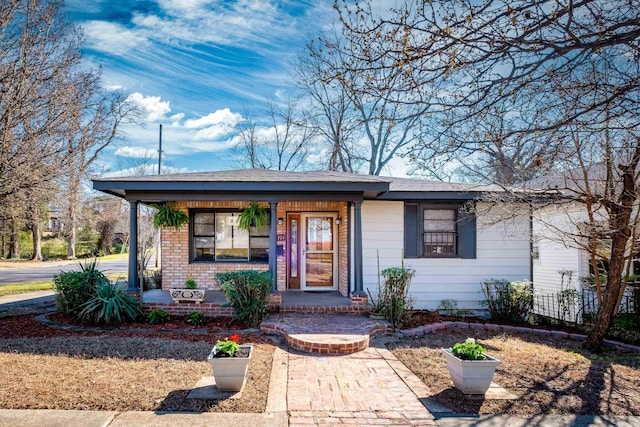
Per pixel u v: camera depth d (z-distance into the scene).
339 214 11.10
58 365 5.18
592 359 6.09
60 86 12.12
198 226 10.83
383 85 3.65
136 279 8.80
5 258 33.06
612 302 6.60
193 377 4.83
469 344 4.71
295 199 8.95
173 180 8.55
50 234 37.53
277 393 4.46
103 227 35.12
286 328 7.08
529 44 3.20
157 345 6.22
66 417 3.73
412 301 9.06
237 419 3.79
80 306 7.93
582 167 6.36
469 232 9.78
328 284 11.20
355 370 5.35
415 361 5.77
